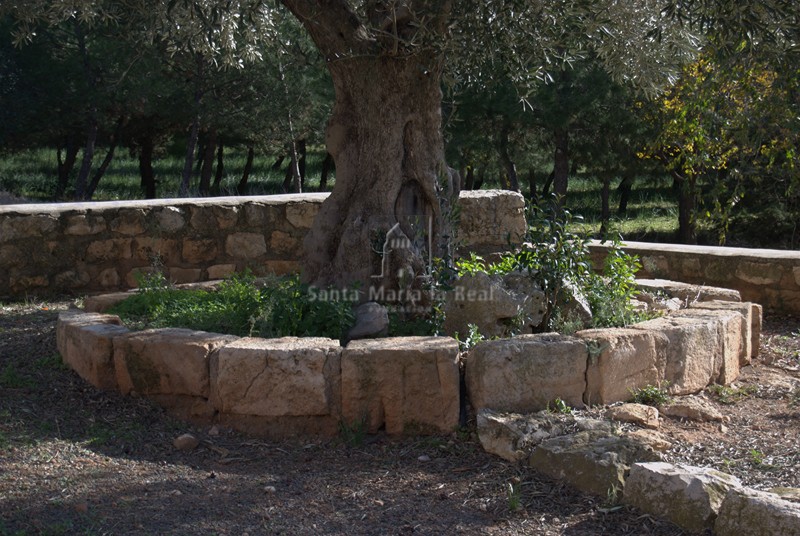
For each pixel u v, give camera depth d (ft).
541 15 17.67
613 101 53.42
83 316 18.58
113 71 57.26
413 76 18.89
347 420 15.05
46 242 25.20
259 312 17.75
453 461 14.06
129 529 11.53
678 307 20.76
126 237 26.18
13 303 24.62
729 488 11.67
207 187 74.08
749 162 35.88
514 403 14.98
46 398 16.37
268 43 24.86
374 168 19.27
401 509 12.41
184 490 12.95
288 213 27.96
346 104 19.70
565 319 17.97
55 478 13.07
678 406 15.76
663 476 11.91
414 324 18.08
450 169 20.51
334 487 13.17
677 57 20.94
